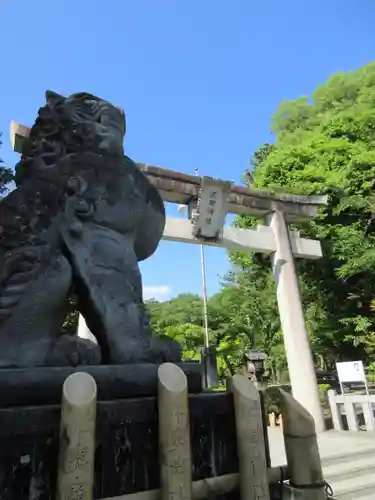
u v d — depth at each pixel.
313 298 16.81
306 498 2.92
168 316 26.81
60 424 2.37
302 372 11.68
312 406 11.29
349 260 14.66
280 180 17.55
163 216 4.49
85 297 3.45
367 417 10.84
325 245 15.59
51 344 3.20
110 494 2.46
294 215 13.66
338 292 16.28
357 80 21.38
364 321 14.55
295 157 17.81
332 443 9.05
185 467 2.54
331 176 16.48
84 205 3.67
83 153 3.85
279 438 10.55
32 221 3.49
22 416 2.38
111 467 2.51
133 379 2.94
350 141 18.27
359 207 15.42
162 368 2.80
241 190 12.55
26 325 3.11
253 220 18.28
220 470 2.84
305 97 23.52
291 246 13.19
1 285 3.27
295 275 12.78
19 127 8.52
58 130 3.97
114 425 2.59
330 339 15.87
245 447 2.84
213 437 2.89
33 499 2.29
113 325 3.31
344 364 11.63
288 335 12.12
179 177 11.41
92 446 2.33
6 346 3.00
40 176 3.66
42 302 3.20
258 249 12.80
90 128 3.98
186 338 23.62
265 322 19.14
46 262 3.33
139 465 2.61
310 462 3.05
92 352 3.40
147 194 4.29
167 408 2.62
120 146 4.10
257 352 13.97
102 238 3.71
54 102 4.11
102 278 3.49
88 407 2.37
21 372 2.66
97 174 3.87
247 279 20.14
